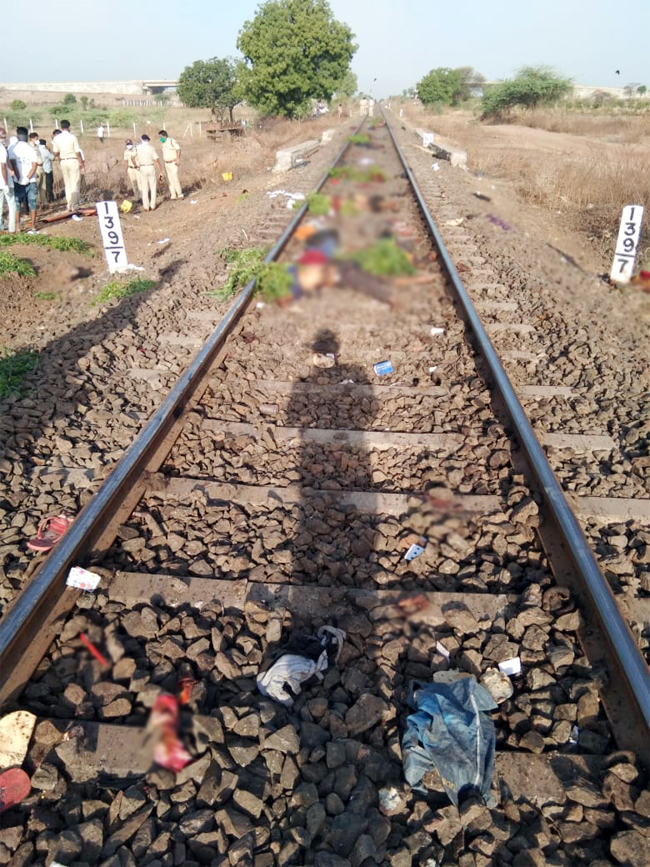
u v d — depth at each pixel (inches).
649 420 213.2
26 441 200.7
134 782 108.6
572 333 286.2
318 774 108.8
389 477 186.9
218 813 102.3
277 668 125.6
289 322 276.4
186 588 144.3
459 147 963.3
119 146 1136.2
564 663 127.6
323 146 988.6
